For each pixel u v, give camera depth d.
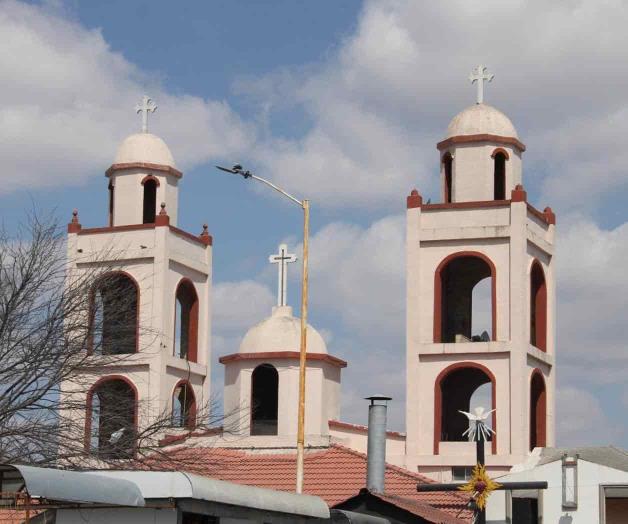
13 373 58.91
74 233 84.75
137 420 76.88
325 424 79.00
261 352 78.81
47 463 56.00
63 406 61.22
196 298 87.44
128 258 84.38
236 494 37.41
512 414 77.38
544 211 83.00
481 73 82.19
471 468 77.31
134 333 82.94
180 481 35.69
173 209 86.81
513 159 80.69
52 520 36.78
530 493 57.91
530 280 80.56
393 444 81.75
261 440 76.62
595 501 56.69
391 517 52.06
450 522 54.06
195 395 86.31
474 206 79.62
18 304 60.06
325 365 79.31
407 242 80.31
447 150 81.00
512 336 78.25
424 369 79.19
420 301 79.81
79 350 61.06
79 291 63.38
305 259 59.31
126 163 85.88
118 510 36.03
